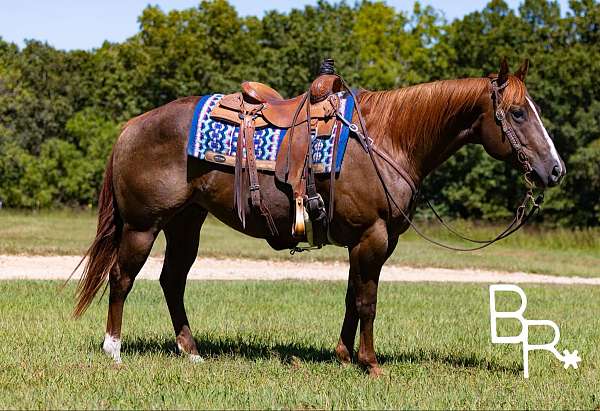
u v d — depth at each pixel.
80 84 52.06
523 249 27.02
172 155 6.63
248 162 6.46
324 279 15.77
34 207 41.47
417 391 5.98
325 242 6.60
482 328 9.73
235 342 8.02
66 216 32.81
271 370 6.60
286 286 14.00
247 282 14.54
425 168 6.55
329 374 6.48
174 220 7.18
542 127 6.35
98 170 42.62
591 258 24.34
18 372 6.30
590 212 36.16
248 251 20.16
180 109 6.70
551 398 5.95
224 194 6.61
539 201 6.44
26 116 44.00
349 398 5.68
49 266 16.16
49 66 53.00
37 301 10.84
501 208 37.88
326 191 6.37
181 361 6.89
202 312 10.47
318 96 6.51
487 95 6.40
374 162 6.27
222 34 50.81
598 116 36.03
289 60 41.41
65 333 8.28
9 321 8.98
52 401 5.46
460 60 41.69
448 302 12.61
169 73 46.53
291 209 6.46
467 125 6.52
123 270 6.86
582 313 11.67
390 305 12.02
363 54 53.50
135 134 6.76
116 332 6.91
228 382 6.14
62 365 6.60
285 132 6.49
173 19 50.22
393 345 8.20
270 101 6.70
